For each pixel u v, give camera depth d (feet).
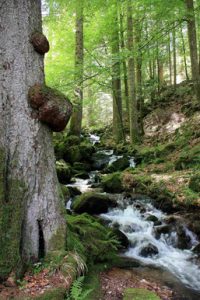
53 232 14.33
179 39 81.35
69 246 15.08
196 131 46.68
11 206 13.07
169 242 23.62
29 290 12.10
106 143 64.59
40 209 13.99
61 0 38.63
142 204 30.12
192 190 28.55
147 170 39.17
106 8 44.78
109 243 19.40
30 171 13.82
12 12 13.91
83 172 43.19
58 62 51.49
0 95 13.46
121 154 51.70
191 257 21.63
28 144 13.84
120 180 35.70
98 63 44.06
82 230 18.34
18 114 13.70
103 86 52.65
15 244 12.74
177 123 58.18
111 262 18.70
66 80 40.22
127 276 17.56
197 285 17.76
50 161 14.67
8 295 11.77
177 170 36.06
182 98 66.18
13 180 13.38
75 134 57.31
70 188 32.50
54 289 12.21
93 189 35.14
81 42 46.62
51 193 14.49
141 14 50.75
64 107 14.37
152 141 56.95
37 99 13.84
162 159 41.96
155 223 25.88
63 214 15.02
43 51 14.67
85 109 107.04
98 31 51.03
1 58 13.66
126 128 67.05
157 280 17.92
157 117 64.59
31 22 14.40
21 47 13.98
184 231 24.11
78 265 14.03
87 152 50.44
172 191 29.68
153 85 69.97
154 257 21.65
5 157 13.24
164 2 39.78
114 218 26.78
